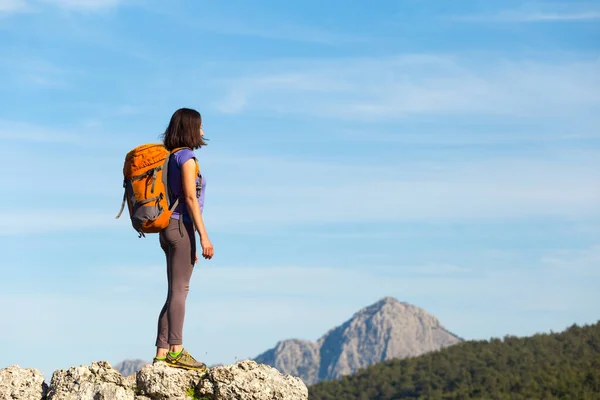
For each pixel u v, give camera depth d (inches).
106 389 334.3
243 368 340.8
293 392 339.9
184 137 356.5
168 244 357.1
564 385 7199.8
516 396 7180.1
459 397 7544.3
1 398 343.3
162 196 350.3
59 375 346.9
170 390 336.5
